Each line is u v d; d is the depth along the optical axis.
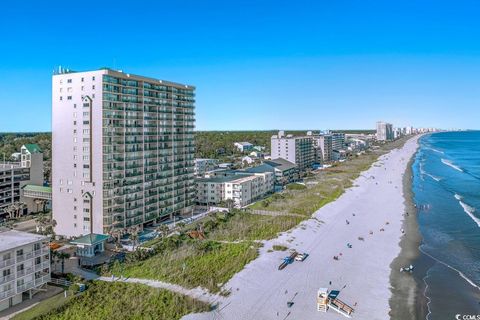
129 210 123.00
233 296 79.19
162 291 80.00
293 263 98.50
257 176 188.62
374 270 95.50
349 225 135.88
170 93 140.88
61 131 120.00
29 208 154.38
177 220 141.12
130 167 123.06
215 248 107.12
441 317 73.12
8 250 71.94
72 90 117.56
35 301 75.94
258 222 135.38
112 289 81.50
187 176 152.88
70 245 113.56
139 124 126.50
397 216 149.62
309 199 175.50
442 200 178.88
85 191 117.44
